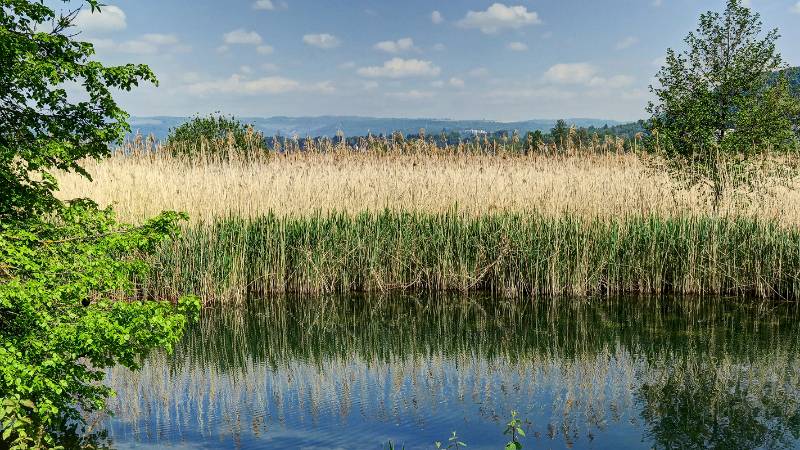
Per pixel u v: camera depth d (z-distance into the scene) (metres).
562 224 15.63
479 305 14.59
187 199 15.34
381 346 11.63
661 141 15.84
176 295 14.31
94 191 14.99
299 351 11.34
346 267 16.06
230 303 14.86
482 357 10.86
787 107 14.75
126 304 6.40
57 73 5.90
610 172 18.02
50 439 6.24
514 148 20.36
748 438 7.34
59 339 5.89
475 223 16.19
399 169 18.75
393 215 16.52
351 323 13.25
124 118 6.56
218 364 10.55
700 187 15.57
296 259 15.98
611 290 15.46
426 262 16.09
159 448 7.06
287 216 16.38
